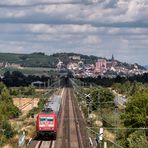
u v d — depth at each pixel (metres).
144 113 91.06
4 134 93.69
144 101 92.69
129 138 78.81
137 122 89.56
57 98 150.62
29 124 120.62
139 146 75.00
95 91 170.62
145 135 79.56
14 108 155.88
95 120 127.44
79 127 112.56
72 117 135.12
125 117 92.19
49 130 92.19
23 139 81.94
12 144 85.94
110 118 120.50
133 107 92.31
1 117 131.12
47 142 88.44
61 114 142.62
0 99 180.75
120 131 89.88
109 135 99.88
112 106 163.75
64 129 108.44
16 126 110.12
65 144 86.88
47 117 92.62
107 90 171.12
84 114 143.50
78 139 93.19
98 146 80.75
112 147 79.00
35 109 151.75
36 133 95.94
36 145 84.31
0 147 83.38
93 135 98.00
